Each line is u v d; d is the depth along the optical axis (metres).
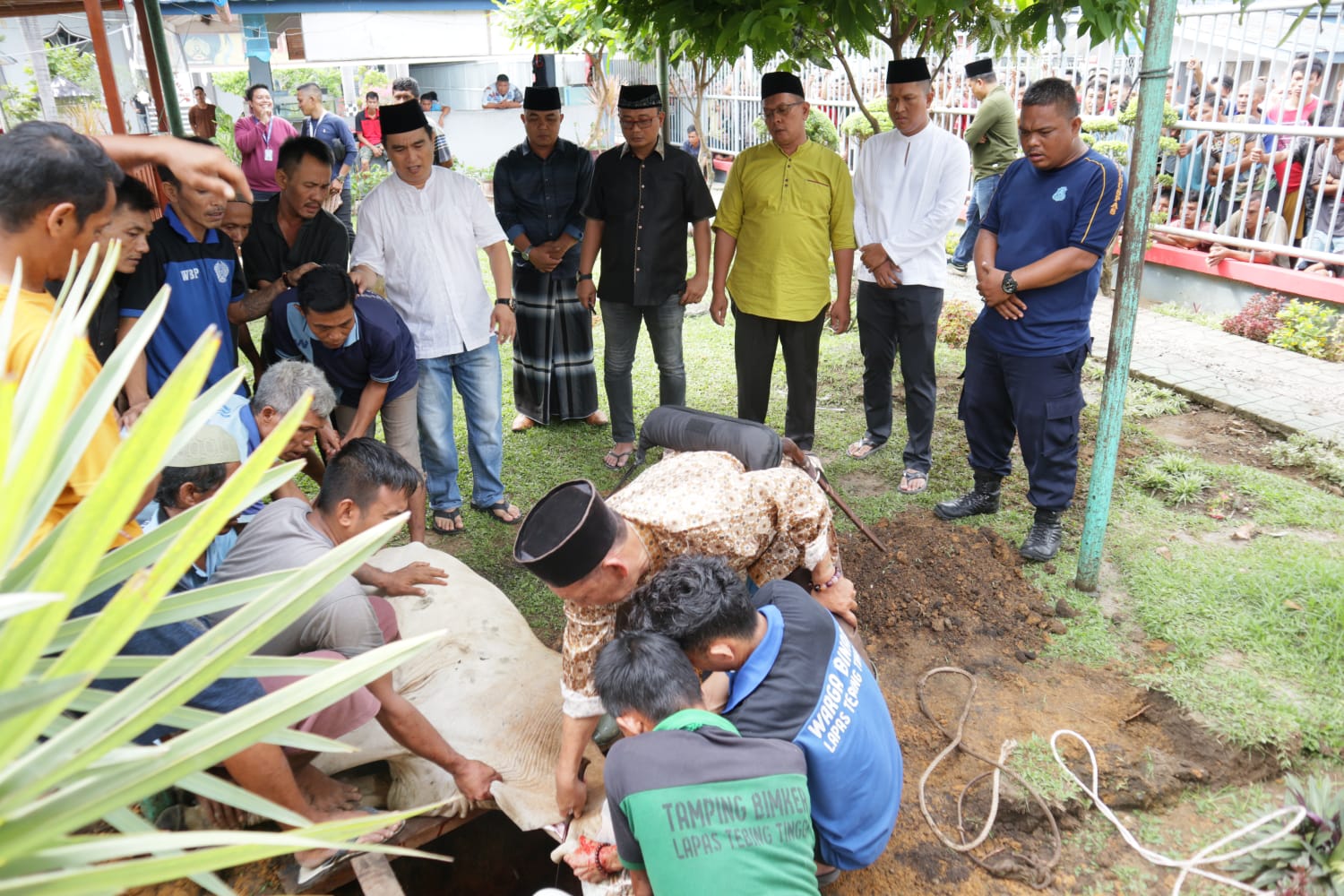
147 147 1.80
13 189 1.65
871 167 4.64
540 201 5.23
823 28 4.84
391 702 2.31
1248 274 7.09
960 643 3.54
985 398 4.12
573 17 7.21
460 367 4.39
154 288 3.47
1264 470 4.89
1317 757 2.98
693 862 1.81
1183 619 3.56
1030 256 3.78
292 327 3.78
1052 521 4.02
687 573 2.16
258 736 0.99
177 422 0.83
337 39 12.46
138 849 0.91
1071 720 3.15
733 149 13.82
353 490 2.58
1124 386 3.48
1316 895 2.49
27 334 1.65
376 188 4.19
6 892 0.84
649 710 1.97
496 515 4.61
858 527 3.94
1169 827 2.82
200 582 2.92
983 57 8.92
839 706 2.19
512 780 2.57
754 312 4.69
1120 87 7.90
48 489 1.02
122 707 0.96
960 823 2.81
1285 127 6.67
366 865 2.38
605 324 5.01
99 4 3.70
